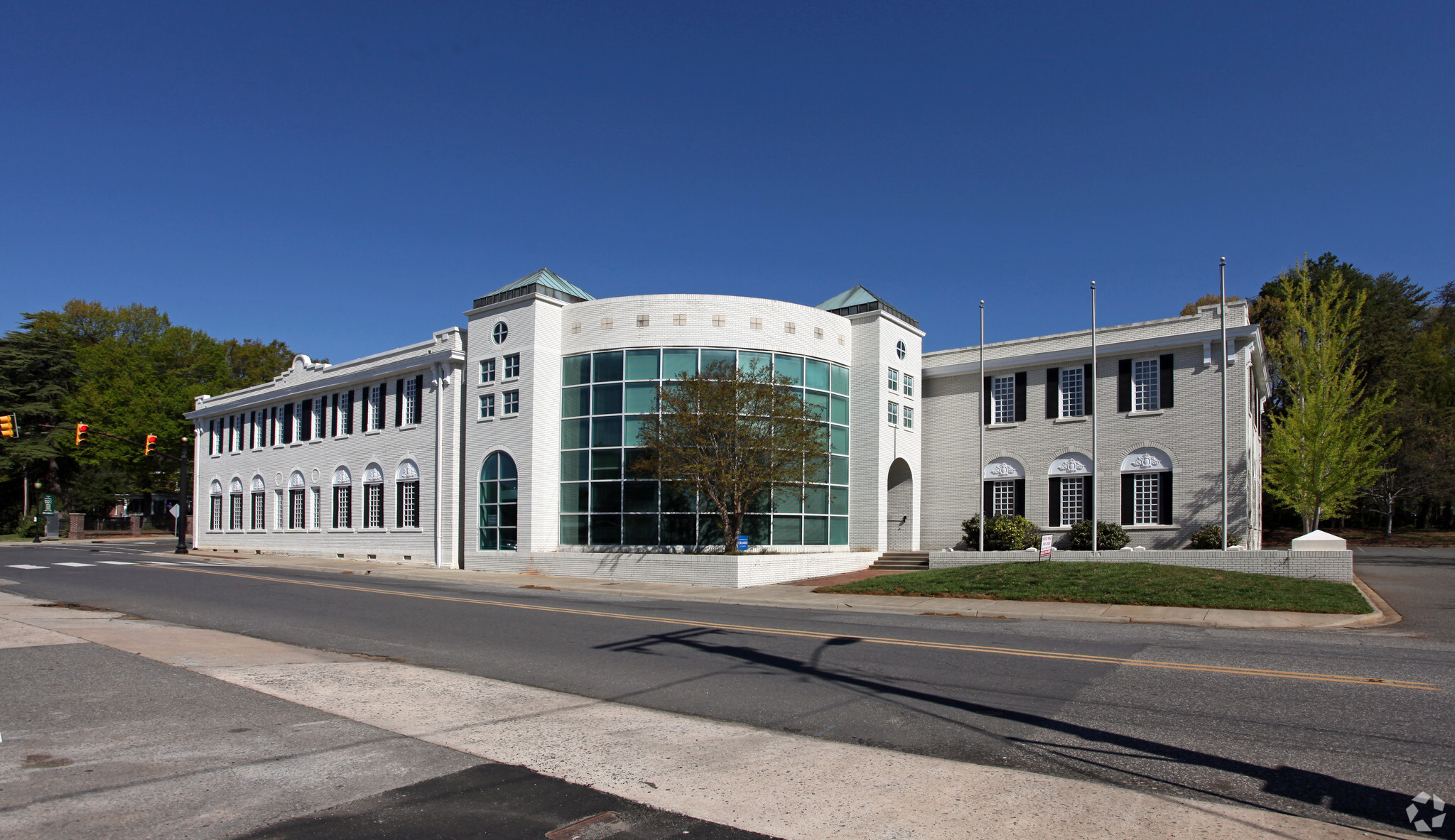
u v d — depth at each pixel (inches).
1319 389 1341.0
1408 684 373.7
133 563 1259.8
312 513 1653.5
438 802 220.8
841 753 271.4
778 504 1152.8
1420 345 2236.7
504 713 322.7
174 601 716.7
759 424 1054.4
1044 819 210.5
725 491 1050.1
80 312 3053.6
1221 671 409.1
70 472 2760.8
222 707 320.5
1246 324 1093.8
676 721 313.4
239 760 253.4
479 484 1273.4
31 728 285.3
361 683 374.0
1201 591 735.1
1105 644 503.8
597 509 1172.5
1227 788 235.6
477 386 1299.2
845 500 1242.0
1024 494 1241.4
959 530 1298.0
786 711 331.9
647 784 238.4
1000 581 840.3
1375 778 243.6
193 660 417.7
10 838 188.7
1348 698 348.5
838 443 1236.5
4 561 1283.2
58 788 225.0
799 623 613.3
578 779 242.2
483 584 1010.7
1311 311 1562.5
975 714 326.3
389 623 595.2
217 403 1974.7
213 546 1951.3
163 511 3144.7
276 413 1795.0
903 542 1310.3
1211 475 1089.4
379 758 259.9
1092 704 340.8
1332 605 665.6
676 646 490.9
